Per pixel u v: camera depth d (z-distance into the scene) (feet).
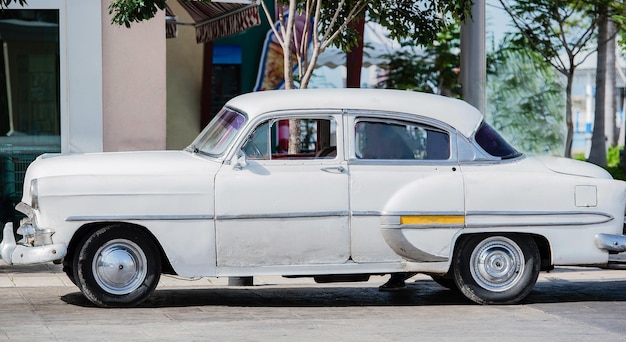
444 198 35.86
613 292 40.86
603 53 88.53
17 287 40.63
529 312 35.50
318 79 69.92
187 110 65.51
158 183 34.73
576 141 150.30
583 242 36.81
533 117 84.12
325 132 36.14
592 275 45.91
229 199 34.94
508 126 83.66
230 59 67.36
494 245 36.73
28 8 51.60
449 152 36.45
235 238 35.01
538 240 37.19
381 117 36.17
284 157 35.81
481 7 55.72
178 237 34.81
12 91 52.16
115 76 52.08
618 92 156.04
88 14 51.57
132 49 52.16
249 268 35.22
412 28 49.24
